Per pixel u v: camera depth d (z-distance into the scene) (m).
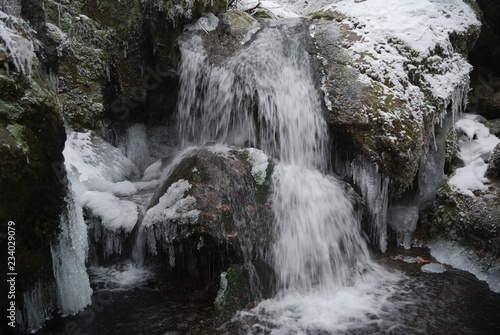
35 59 2.72
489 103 5.50
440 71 4.55
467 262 3.97
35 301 2.93
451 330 3.05
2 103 2.42
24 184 2.55
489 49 5.95
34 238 2.78
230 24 5.15
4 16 2.58
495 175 4.47
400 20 4.70
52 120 2.73
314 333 2.99
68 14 4.31
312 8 7.24
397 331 3.03
